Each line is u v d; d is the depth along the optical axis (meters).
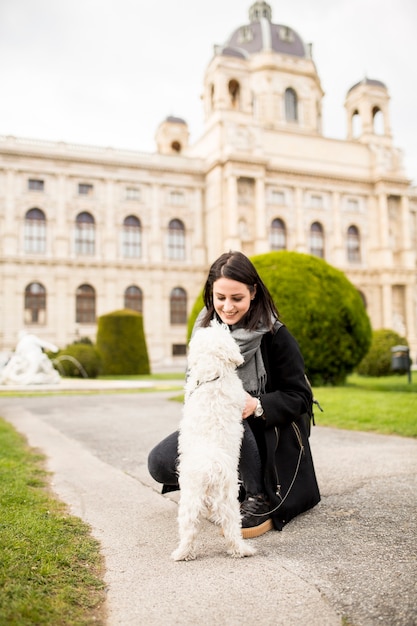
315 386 17.86
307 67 62.66
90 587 3.29
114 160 50.00
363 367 26.33
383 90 61.88
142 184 51.50
